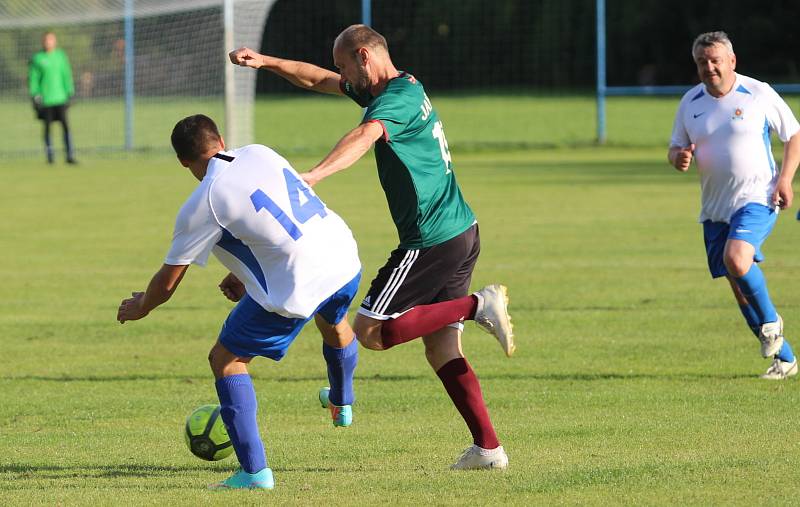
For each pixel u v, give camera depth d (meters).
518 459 16.92
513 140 98.38
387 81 16.78
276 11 141.00
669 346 26.23
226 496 14.82
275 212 15.02
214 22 102.25
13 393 22.80
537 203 56.75
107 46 112.00
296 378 24.08
